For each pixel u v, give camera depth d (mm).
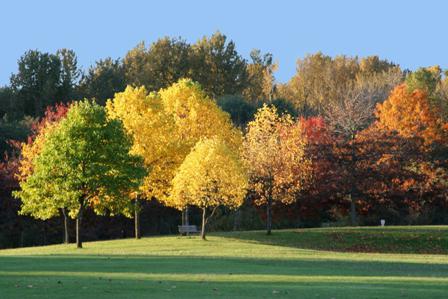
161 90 64812
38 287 20875
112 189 49562
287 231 58031
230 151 52250
